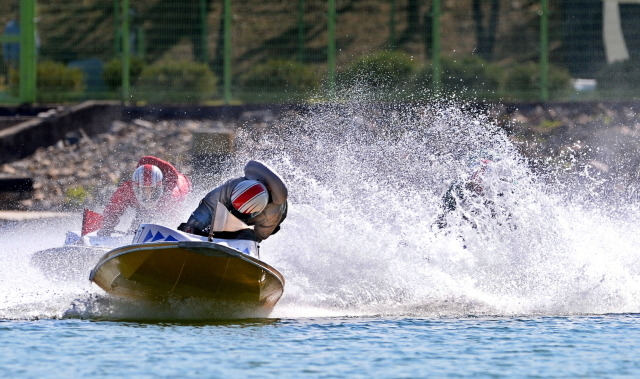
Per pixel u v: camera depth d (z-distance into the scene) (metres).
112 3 104.25
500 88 95.19
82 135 93.38
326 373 26.00
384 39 104.25
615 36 95.31
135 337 30.77
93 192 79.88
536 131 87.56
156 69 101.00
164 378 25.27
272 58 103.25
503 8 102.19
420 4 104.19
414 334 31.83
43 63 103.62
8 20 104.00
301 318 35.50
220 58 101.19
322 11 107.12
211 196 36.62
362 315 36.06
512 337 31.30
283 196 36.44
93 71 102.44
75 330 31.94
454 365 27.05
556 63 95.56
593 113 90.50
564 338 31.14
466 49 99.56
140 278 34.72
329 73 99.94
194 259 33.53
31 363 26.94
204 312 35.91
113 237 42.72
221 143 79.19
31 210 75.62
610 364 27.31
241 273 34.09
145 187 42.78
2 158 89.75
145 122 95.00
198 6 102.25
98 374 25.67
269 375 25.70
